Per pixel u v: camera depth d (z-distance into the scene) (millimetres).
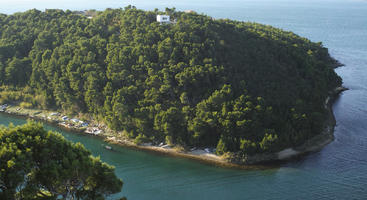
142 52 127750
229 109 110688
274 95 122312
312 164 101188
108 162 102250
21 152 55594
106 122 123125
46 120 133125
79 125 127688
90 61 134125
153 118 114875
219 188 89062
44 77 144125
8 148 55562
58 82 138125
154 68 123812
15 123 132125
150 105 118062
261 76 128000
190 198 84312
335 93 163750
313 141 113750
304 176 94625
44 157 59188
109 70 128625
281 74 134375
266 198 84500
